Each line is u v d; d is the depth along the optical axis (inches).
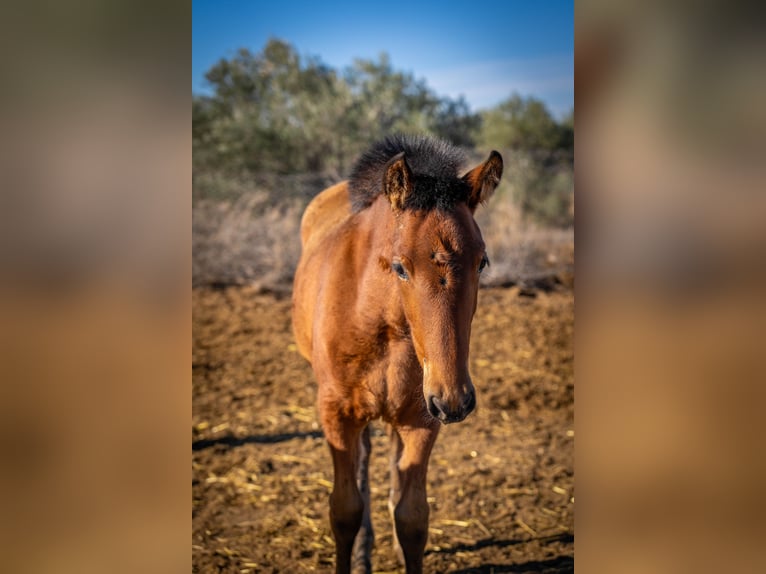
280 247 359.3
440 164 95.7
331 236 123.0
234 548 134.1
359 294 101.6
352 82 522.3
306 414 201.9
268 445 181.2
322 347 108.4
